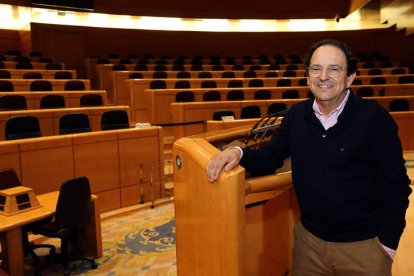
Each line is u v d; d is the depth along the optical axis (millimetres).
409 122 6484
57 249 3398
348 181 1207
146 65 9820
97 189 4172
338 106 1241
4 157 3541
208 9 12117
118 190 4336
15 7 10031
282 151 1378
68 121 4629
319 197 1241
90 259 3027
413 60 10852
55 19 10969
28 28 10578
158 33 11977
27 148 3670
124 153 4367
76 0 10602
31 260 3230
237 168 1095
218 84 8109
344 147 1196
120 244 3426
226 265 1090
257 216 1696
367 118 1189
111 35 11523
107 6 11156
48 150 3809
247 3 12297
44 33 10664
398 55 11883
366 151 1193
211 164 1102
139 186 4512
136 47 11812
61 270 3033
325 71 1200
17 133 4227
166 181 4789
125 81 7844
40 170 3764
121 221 3998
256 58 12312
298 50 12648
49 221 3053
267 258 1755
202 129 6309
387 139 1177
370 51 12398
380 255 1215
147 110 7121
